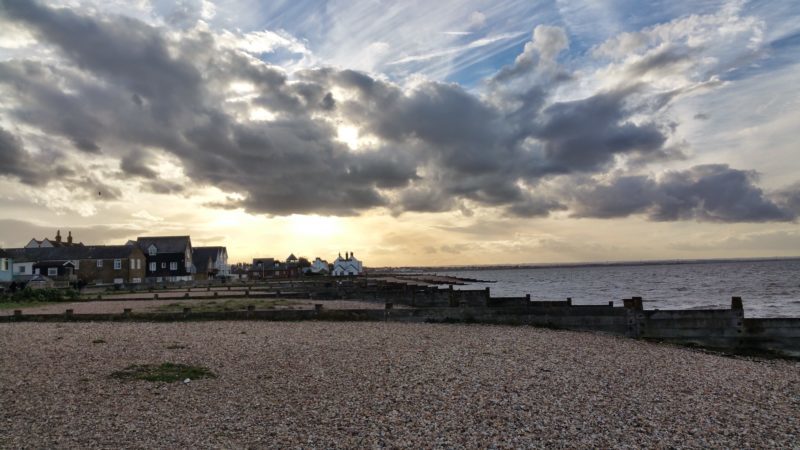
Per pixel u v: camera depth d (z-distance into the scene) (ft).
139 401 45.98
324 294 167.43
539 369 59.77
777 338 82.99
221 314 103.65
